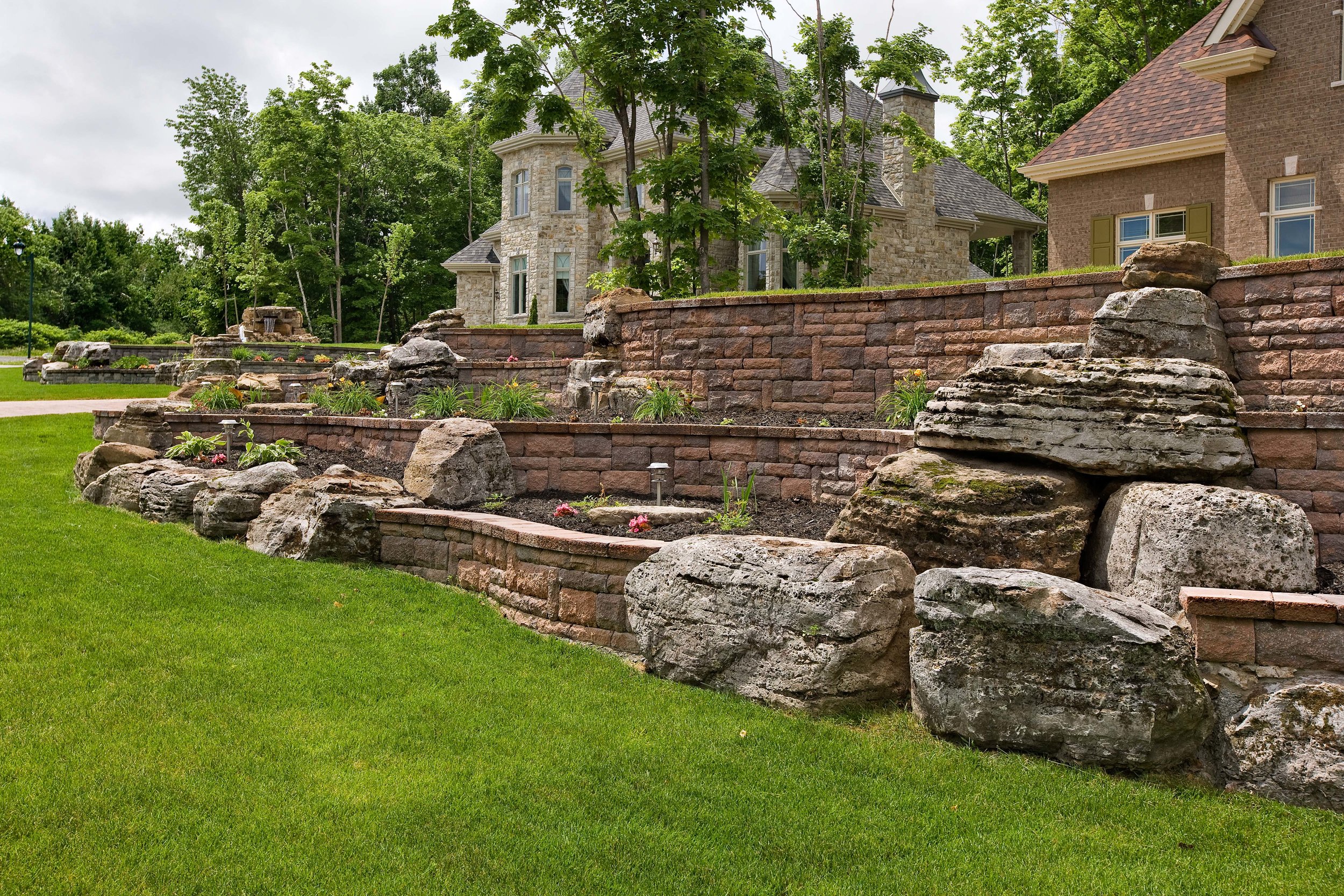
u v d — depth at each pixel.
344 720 5.30
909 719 5.45
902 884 3.88
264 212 49.00
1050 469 6.89
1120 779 4.75
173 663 5.96
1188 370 6.73
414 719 5.37
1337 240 16.36
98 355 29.20
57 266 65.00
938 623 5.20
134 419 13.00
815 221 23.05
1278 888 3.86
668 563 6.33
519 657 6.52
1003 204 31.11
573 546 6.95
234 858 3.88
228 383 18.52
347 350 33.00
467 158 55.88
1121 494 6.47
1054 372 6.93
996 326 10.91
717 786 4.71
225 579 7.98
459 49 20.11
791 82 23.53
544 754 5.01
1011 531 6.37
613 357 14.73
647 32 18.83
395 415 13.89
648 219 19.11
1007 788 4.67
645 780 4.76
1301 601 4.77
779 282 25.83
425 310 54.72
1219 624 4.93
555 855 4.03
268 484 9.77
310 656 6.27
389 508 8.86
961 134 39.00
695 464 10.09
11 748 4.66
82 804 4.20
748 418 12.27
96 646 6.17
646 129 30.23
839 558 5.68
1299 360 8.43
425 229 52.62
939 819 4.41
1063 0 32.56
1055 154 21.44
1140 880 3.91
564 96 21.09
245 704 5.43
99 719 5.07
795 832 4.28
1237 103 17.53
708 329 13.23
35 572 7.76
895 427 10.46
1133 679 4.67
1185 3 29.64
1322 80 16.45
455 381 15.19
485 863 3.94
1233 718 4.77
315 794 4.44
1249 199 17.44
